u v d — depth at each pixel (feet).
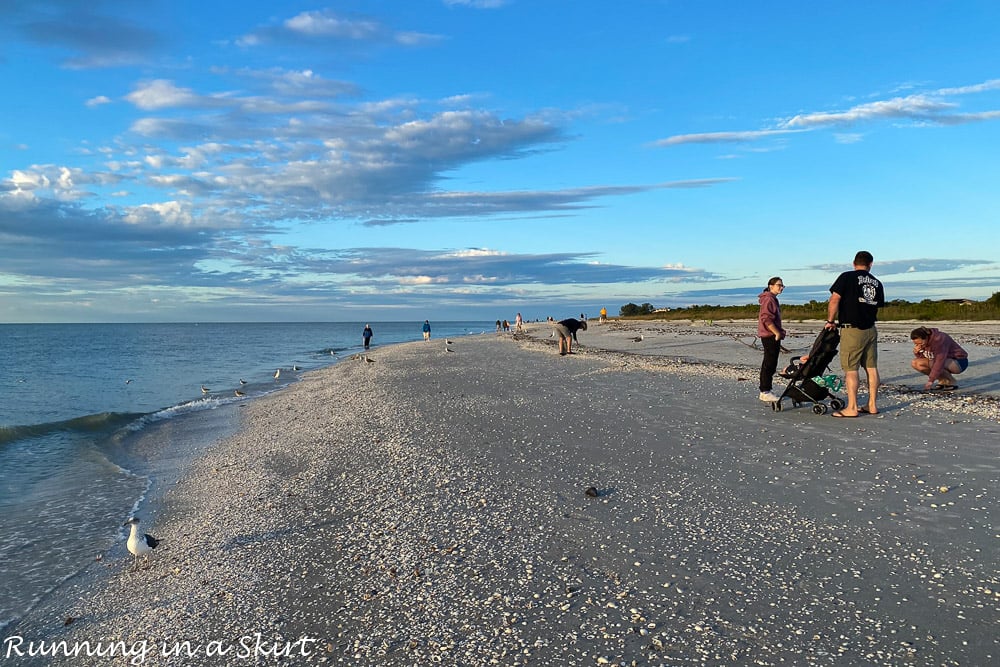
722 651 13.70
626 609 15.90
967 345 70.44
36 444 49.52
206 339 330.34
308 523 26.07
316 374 101.65
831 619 14.66
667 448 31.58
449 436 38.19
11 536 29.32
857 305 35.04
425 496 26.96
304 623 17.56
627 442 33.37
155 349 216.13
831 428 33.60
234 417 61.00
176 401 79.00
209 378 106.11
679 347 90.43
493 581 18.26
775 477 25.75
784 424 35.32
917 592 15.65
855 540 19.01
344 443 40.32
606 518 22.43
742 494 23.94
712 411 40.29
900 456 27.53
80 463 43.27
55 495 35.83
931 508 21.20
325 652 15.83
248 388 87.92
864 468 26.11
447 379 68.13
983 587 15.67
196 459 43.55
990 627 13.89
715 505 22.95
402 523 24.09
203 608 19.83
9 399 81.05
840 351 36.17
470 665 14.23
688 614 15.38
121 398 82.12
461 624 16.10
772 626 14.55
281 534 25.27
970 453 27.35
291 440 44.70
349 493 29.27
